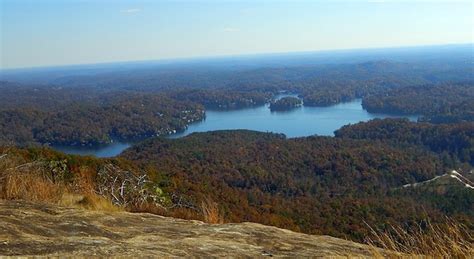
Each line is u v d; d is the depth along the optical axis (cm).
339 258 318
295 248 348
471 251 296
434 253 304
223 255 292
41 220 322
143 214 424
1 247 239
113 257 246
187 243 313
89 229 318
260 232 392
